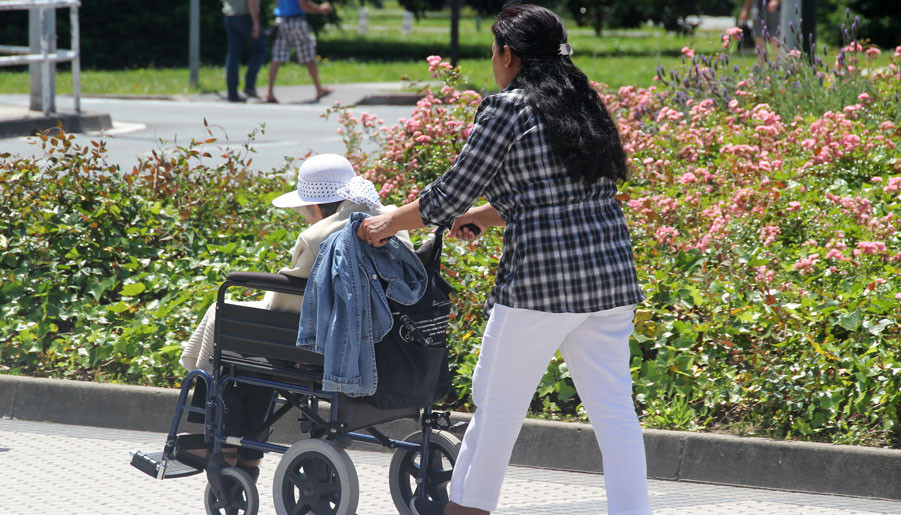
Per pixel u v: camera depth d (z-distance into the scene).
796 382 13.61
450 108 20.98
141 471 12.20
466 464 9.91
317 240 10.59
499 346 9.49
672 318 14.80
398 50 85.50
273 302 11.06
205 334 11.48
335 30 106.00
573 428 13.05
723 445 12.60
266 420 11.26
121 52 73.69
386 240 10.00
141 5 73.94
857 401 13.23
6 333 16.25
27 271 17.52
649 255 16.33
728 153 19.45
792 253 16.84
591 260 9.25
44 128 36.34
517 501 11.87
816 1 31.70
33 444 13.54
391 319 10.18
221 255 17.97
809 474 12.31
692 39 27.97
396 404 10.41
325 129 37.94
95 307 16.86
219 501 11.02
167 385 15.16
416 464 11.42
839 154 19.97
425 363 10.45
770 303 14.47
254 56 49.69
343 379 10.06
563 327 9.34
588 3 82.88
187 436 11.25
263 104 47.78
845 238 17.25
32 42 38.69
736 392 13.71
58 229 18.08
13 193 18.59
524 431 13.17
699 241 16.42
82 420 14.45
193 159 29.78
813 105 24.80
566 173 9.16
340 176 11.05
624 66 64.31
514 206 9.30
